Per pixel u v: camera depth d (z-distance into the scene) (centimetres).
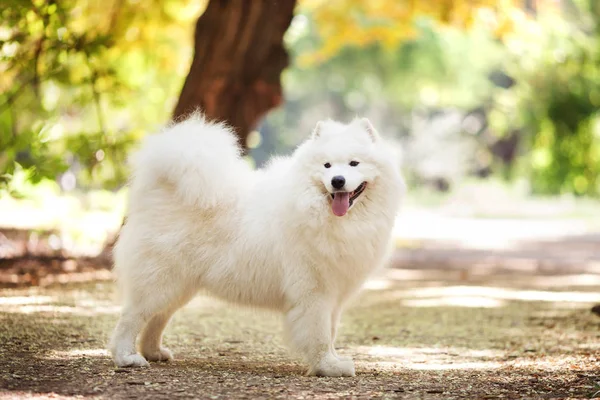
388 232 694
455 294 1396
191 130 720
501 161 5750
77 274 1388
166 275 702
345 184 647
